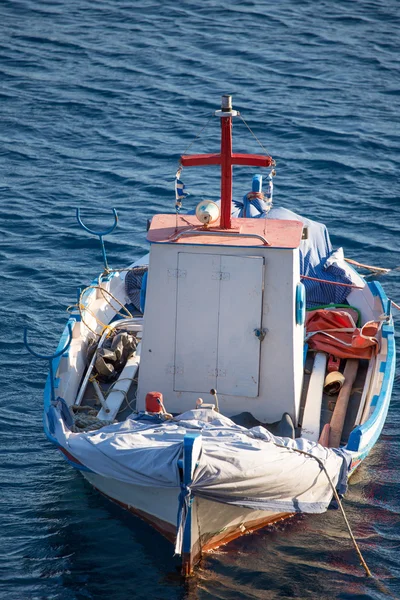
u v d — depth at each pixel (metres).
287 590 24.09
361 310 34.94
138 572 24.83
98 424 26.38
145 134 63.41
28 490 28.64
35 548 25.84
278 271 26.02
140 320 33.34
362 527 26.77
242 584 24.28
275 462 23.38
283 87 72.12
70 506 27.72
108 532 26.41
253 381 26.92
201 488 22.42
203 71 75.69
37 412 33.28
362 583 24.39
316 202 53.28
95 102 69.00
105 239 48.50
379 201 53.28
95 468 24.19
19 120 65.38
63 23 88.62
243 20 89.81
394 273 44.69
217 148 61.09
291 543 26.00
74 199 53.53
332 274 35.69
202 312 26.62
